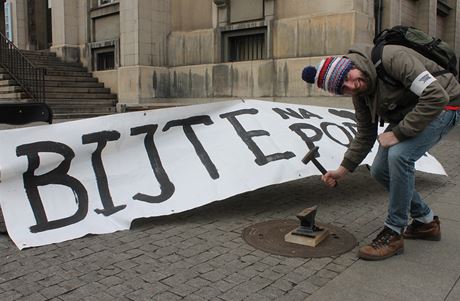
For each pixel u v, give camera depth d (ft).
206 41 47.42
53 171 13.28
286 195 16.72
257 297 9.09
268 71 42.37
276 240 12.13
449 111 10.25
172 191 13.91
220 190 14.05
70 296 9.04
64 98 48.75
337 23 38.34
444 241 12.13
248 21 44.42
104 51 55.31
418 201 11.66
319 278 9.98
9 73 46.75
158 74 49.67
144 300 8.91
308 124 17.65
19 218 12.13
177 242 12.01
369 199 16.21
